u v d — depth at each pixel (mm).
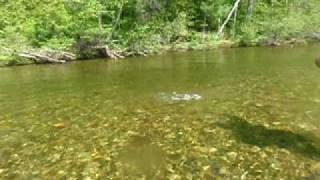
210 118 11688
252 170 8039
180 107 13148
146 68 24188
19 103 14734
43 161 8812
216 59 28422
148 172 8125
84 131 10797
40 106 14062
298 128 10562
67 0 36125
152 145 9562
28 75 22656
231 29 48844
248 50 36188
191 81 18312
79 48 32688
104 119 11938
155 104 13688
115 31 38438
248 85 16797
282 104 13148
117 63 28016
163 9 45625
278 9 51219
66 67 26406
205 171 8070
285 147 9211
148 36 36219
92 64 27922
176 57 31234
